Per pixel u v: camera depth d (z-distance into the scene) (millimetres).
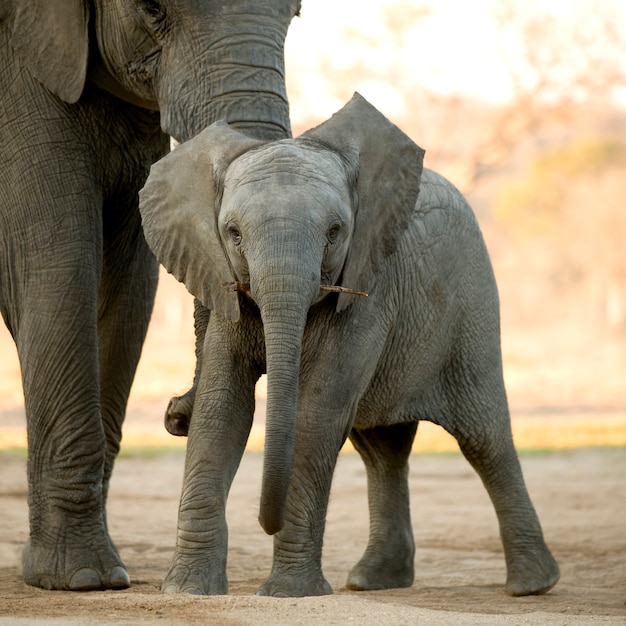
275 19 11562
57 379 11633
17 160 11883
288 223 9383
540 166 110375
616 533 16156
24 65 11922
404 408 11508
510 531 12008
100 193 12156
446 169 79062
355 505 19484
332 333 10211
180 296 81875
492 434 11906
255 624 8539
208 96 11312
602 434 33156
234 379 10234
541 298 107188
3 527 15789
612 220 107125
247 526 17172
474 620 8836
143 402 43656
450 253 11469
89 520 11672
